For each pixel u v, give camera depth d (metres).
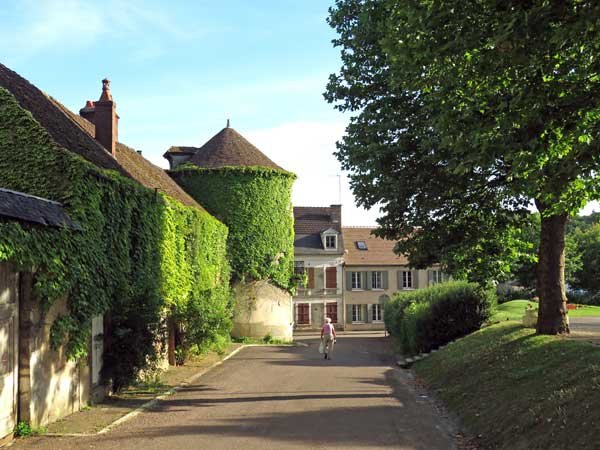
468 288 23.77
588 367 10.05
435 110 13.85
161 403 13.67
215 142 38.50
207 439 9.85
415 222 16.86
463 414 11.73
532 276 43.31
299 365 22.77
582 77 8.95
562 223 15.43
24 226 10.26
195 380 17.88
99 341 14.14
